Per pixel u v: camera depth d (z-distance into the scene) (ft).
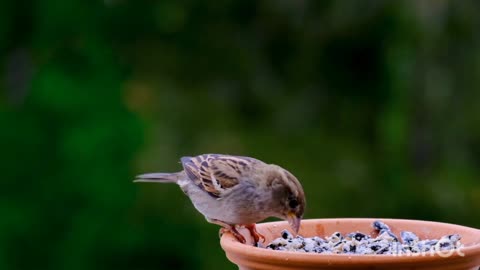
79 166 45.03
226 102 50.98
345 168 49.34
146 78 51.13
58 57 47.52
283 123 50.67
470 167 47.83
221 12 51.31
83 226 45.14
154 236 46.55
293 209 22.43
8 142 45.14
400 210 48.52
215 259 47.19
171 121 49.44
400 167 48.65
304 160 49.57
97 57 47.78
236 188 23.04
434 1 44.91
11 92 47.34
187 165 24.81
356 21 48.24
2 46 47.91
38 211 45.03
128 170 45.60
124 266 46.19
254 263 18.16
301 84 50.80
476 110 45.44
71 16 48.44
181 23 51.67
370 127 50.44
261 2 50.29
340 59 50.03
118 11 50.26
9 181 44.98
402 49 46.78
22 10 48.16
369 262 17.06
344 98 50.57
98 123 45.60
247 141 49.44
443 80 45.32
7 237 44.68
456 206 47.91
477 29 44.78
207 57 51.65
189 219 47.19
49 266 45.03
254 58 51.13
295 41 50.29
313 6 49.08
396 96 47.55
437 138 46.98
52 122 45.60
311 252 19.06
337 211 48.52
